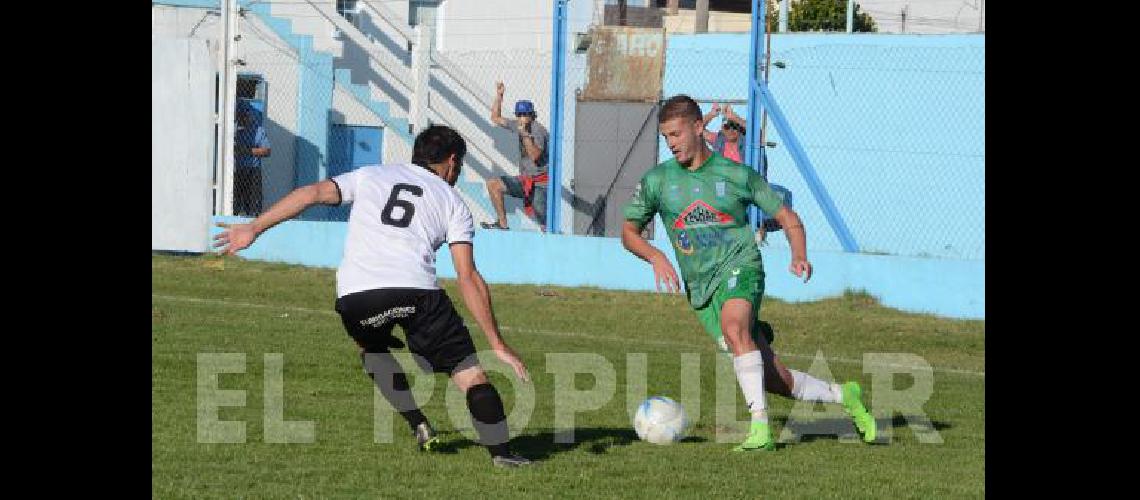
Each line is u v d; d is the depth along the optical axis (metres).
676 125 22.89
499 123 63.41
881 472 21.34
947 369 37.31
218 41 65.00
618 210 61.03
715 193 22.98
